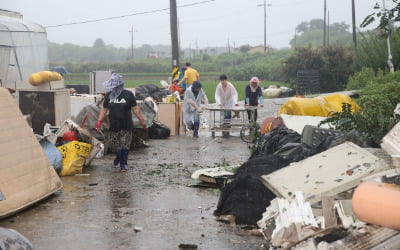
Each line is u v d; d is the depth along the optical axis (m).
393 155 6.48
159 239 7.10
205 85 58.44
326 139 8.31
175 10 30.25
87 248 6.76
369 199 5.16
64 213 8.29
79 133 11.50
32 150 9.16
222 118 18.92
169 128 17.80
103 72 21.36
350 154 7.05
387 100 12.71
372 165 6.57
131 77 75.50
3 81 18.58
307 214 6.02
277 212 6.46
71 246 6.83
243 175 8.25
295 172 7.18
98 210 8.46
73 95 18.11
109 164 12.35
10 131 8.87
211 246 6.80
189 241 7.00
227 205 8.06
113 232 7.39
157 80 67.06
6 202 8.05
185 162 12.75
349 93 19.97
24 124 9.31
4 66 18.67
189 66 24.48
